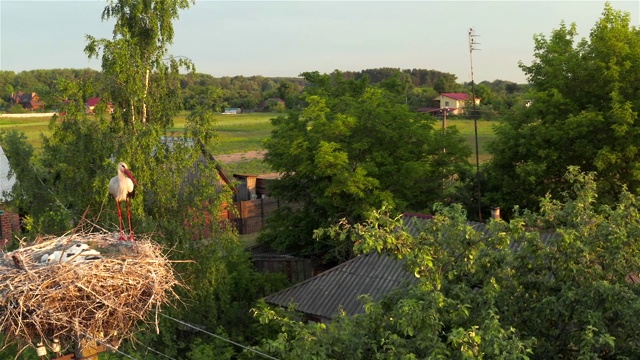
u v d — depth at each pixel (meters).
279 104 127.25
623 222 9.98
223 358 17.16
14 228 27.86
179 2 20.28
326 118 27.31
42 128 85.44
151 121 20.00
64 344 8.56
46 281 7.84
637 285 9.49
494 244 9.73
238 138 86.19
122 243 9.86
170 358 17.19
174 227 18.81
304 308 17.41
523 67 30.03
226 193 19.88
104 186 17.72
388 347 8.11
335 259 26.89
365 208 23.92
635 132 24.19
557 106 26.61
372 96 27.58
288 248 28.38
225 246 19.70
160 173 19.00
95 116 19.17
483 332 7.79
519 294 9.73
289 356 8.73
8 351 15.30
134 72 18.97
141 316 8.69
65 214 18.64
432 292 8.62
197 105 20.39
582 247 9.38
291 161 25.95
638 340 8.90
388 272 17.56
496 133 28.03
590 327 8.13
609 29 26.97
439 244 9.62
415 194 26.97
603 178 25.30
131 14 19.92
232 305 21.22
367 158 25.70
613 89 25.28
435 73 171.75
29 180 20.73
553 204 10.84
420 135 26.80
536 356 9.34
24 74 140.25
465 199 28.53
